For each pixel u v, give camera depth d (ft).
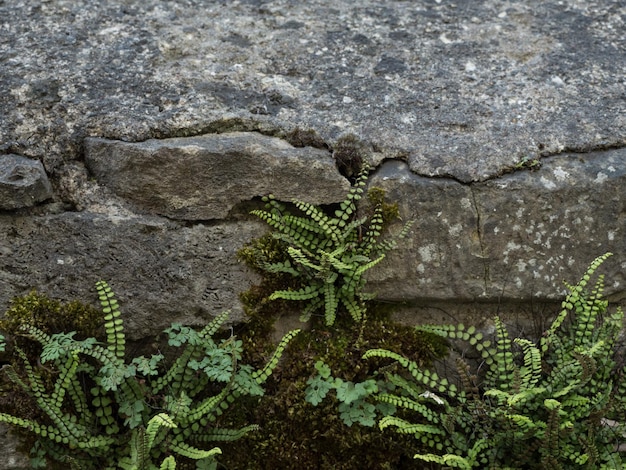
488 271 4.52
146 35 4.79
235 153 4.47
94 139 4.50
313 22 4.93
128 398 4.33
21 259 4.39
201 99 4.62
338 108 4.66
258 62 4.76
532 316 4.59
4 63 4.62
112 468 4.32
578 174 4.55
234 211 4.52
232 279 4.48
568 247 4.54
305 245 4.51
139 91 4.62
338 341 4.50
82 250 4.42
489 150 4.56
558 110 4.68
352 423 4.44
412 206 4.51
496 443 4.36
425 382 4.42
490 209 4.51
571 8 5.06
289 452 4.44
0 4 4.82
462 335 4.49
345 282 4.48
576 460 4.29
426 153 4.56
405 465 4.48
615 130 4.63
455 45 4.88
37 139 4.49
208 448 4.41
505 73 4.80
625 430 4.38
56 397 4.27
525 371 4.38
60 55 4.68
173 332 4.43
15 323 4.35
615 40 4.93
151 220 4.47
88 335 4.40
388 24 4.95
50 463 4.35
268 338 4.51
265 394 4.46
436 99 4.70
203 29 4.85
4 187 4.35
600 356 4.47
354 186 4.52
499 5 5.06
